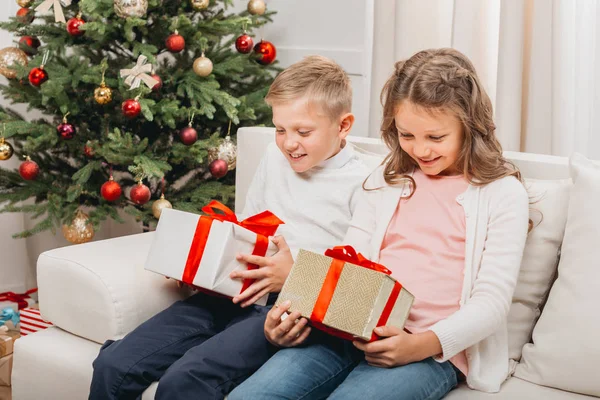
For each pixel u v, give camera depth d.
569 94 2.22
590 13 2.21
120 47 2.48
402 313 1.25
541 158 1.51
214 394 1.30
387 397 1.18
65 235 2.37
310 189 1.62
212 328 1.48
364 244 1.48
